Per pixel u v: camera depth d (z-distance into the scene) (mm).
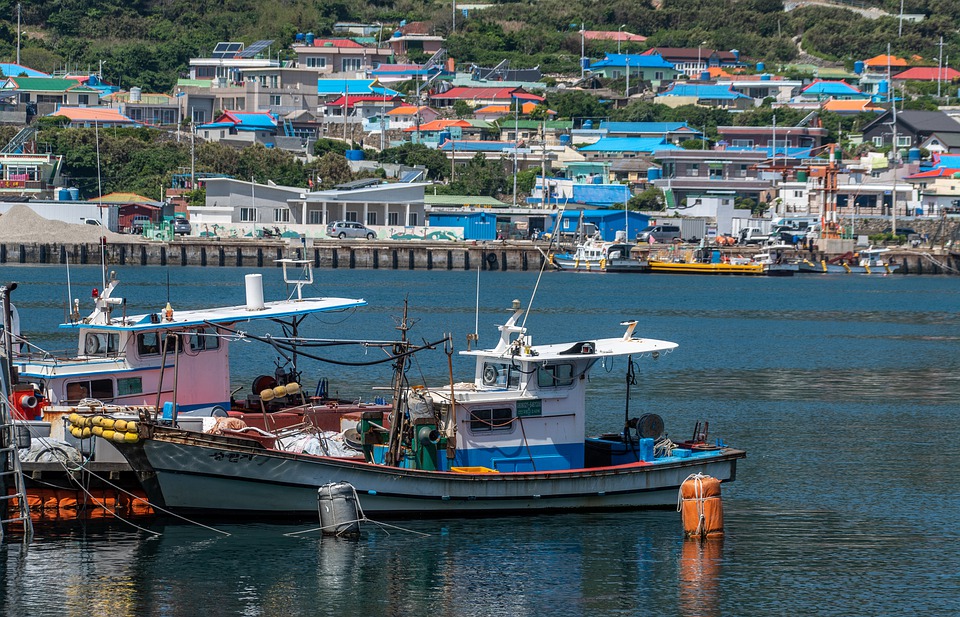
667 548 80562
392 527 82125
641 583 74188
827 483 99375
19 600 69938
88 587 71938
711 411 133250
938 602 72125
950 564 78688
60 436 82375
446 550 78438
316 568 75250
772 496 95000
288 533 80750
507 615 69250
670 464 86938
